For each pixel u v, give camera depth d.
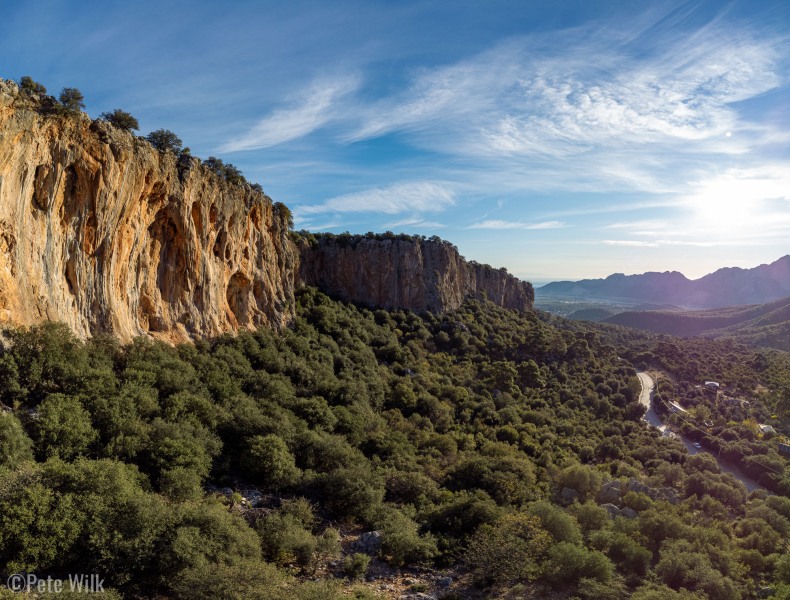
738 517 49.44
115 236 40.38
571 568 28.88
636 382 100.69
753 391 102.81
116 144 38.91
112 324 39.59
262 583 20.20
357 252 93.25
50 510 20.34
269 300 66.06
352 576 26.88
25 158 31.33
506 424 66.75
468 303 112.19
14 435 23.78
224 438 35.47
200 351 48.69
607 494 45.72
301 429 40.66
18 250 31.12
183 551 21.09
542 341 102.19
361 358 71.31
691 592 29.59
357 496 33.12
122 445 27.89
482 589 27.94
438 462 48.19
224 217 55.72
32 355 30.25
